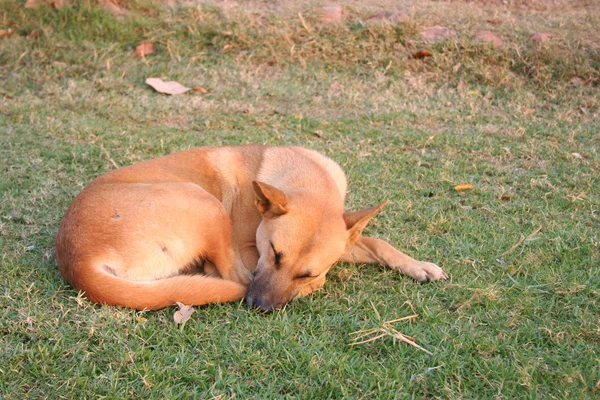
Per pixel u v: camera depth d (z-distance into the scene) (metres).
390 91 3.62
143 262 2.46
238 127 3.36
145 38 4.00
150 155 3.13
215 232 2.51
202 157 2.68
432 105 3.54
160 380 2.27
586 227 2.80
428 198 2.94
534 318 2.45
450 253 2.68
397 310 2.47
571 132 3.32
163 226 2.47
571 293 2.52
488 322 2.44
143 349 2.32
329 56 3.90
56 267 2.55
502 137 3.31
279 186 2.61
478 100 3.57
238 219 2.60
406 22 3.99
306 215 2.47
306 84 3.70
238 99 3.56
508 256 2.67
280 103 3.55
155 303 2.40
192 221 2.49
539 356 2.35
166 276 2.49
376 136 3.32
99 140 3.20
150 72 3.71
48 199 2.85
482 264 2.64
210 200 2.52
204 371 2.29
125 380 2.27
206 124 3.35
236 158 2.68
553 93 3.58
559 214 2.86
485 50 3.78
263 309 2.43
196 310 2.44
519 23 4.07
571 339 2.40
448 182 3.02
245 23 4.06
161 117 3.41
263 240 2.50
